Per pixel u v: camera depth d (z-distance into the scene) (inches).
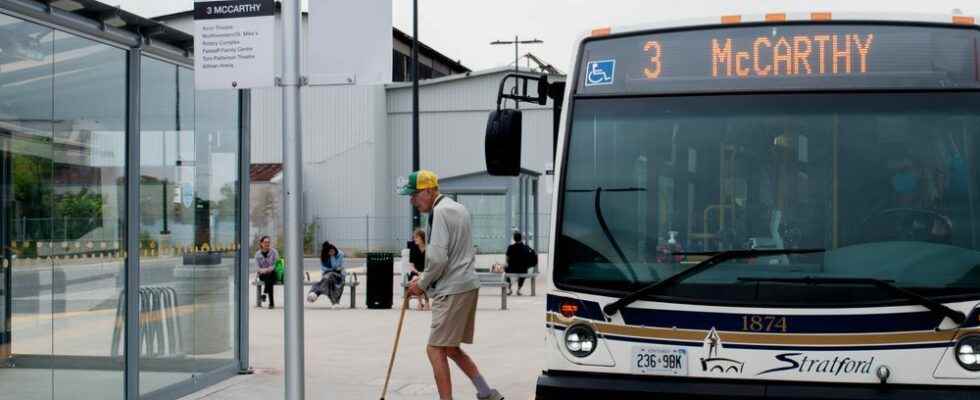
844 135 260.7
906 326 245.3
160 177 373.1
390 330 657.0
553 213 271.7
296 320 256.5
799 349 248.8
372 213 1907.0
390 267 837.2
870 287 247.9
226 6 261.0
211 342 414.9
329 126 1915.6
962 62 262.1
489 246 1515.7
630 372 257.9
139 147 358.3
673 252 261.4
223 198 422.3
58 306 325.1
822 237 255.3
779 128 264.2
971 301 245.1
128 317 353.7
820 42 269.0
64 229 327.6
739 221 260.5
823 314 248.5
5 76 306.2
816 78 266.7
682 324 255.0
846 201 256.7
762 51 271.1
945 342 243.8
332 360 506.3
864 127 260.5
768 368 249.9
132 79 354.9
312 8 258.5
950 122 257.9
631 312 258.8
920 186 255.0
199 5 261.6
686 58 275.1
